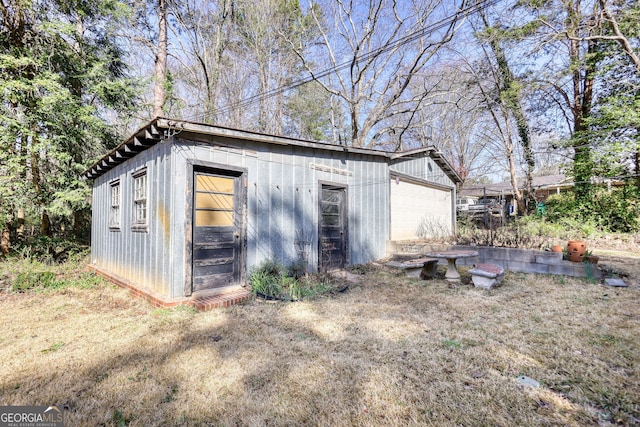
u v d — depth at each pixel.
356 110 13.79
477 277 4.89
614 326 3.13
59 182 7.95
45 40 7.82
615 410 1.84
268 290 4.40
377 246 7.46
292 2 13.89
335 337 2.96
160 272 4.15
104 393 2.08
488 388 2.08
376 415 1.83
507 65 12.82
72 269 6.98
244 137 4.60
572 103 12.12
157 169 4.34
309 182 5.79
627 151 9.54
